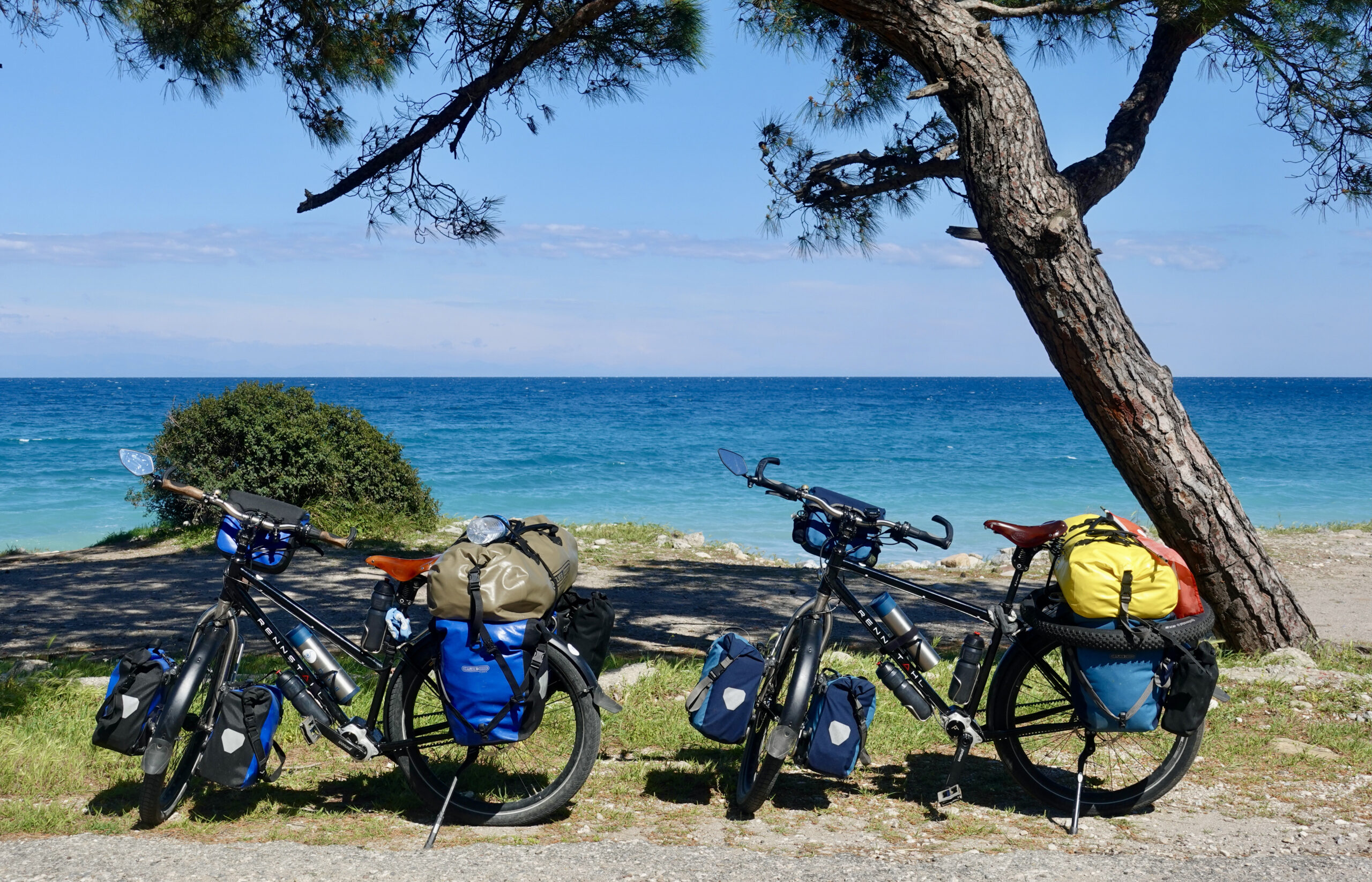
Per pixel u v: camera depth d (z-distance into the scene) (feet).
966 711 13.41
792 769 14.79
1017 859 11.21
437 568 12.19
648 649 26.30
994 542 63.16
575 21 23.32
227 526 12.81
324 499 47.62
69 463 104.37
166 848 11.28
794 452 132.26
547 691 12.42
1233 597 22.54
